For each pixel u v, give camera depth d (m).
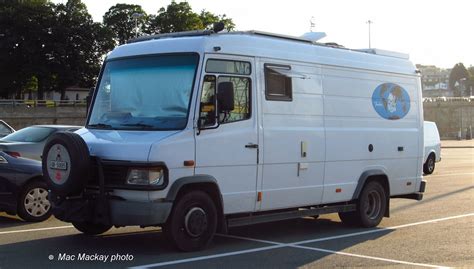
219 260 7.37
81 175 7.34
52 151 7.58
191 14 83.69
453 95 152.88
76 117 59.84
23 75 71.81
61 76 73.25
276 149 8.48
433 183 18.42
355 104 9.90
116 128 7.92
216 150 7.71
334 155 9.43
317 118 9.20
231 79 7.96
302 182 8.91
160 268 6.87
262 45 8.50
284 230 9.80
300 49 9.11
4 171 10.07
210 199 7.75
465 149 45.72
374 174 10.10
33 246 8.09
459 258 7.79
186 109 7.51
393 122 10.66
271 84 8.52
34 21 71.31
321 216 11.40
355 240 8.98
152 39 8.49
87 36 74.25
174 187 7.27
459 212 12.15
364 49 10.66
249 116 8.15
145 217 7.10
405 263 7.48
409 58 11.40
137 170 7.14
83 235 8.97
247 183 8.12
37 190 10.38
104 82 8.45
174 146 7.28
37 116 57.19
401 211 12.29
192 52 7.69
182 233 7.53
